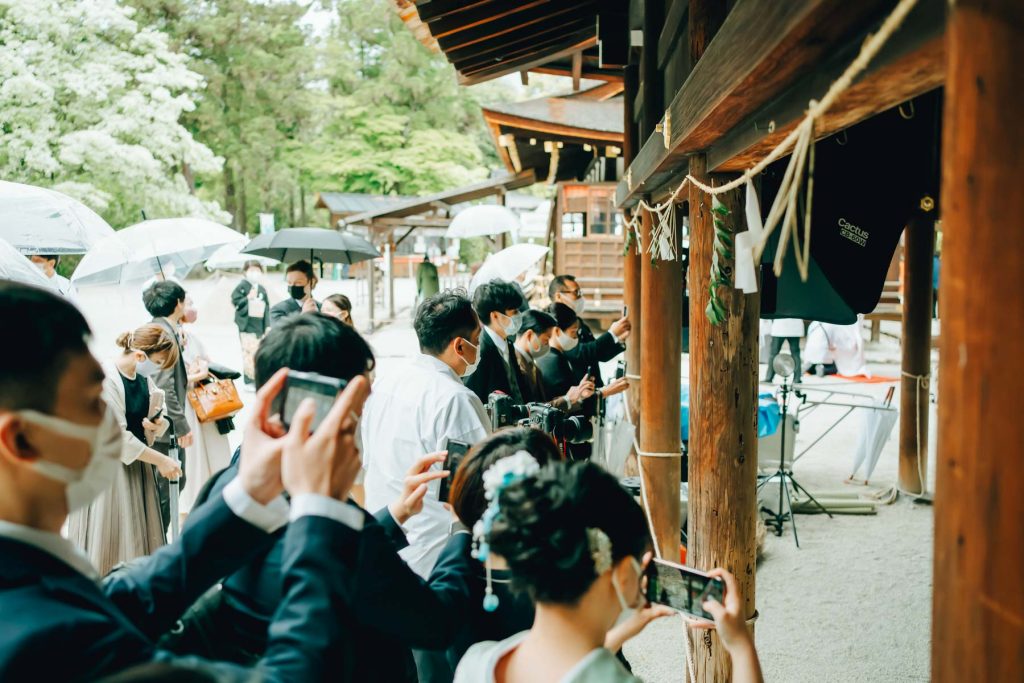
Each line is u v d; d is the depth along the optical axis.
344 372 1.32
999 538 0.79
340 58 34.44
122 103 16.53
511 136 12.40
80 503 0.97
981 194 0.78
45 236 4.36
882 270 3.09
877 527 5.20
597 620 1.21
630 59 5.39
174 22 29.92
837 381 9.83
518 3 4.34
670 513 4.45
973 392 0.79
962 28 0.79
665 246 3.45
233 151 30.95
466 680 1.29
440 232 18.92
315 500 1.04
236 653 1.29
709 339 2.64
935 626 0.86
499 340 3.53
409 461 2.48
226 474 1.44
